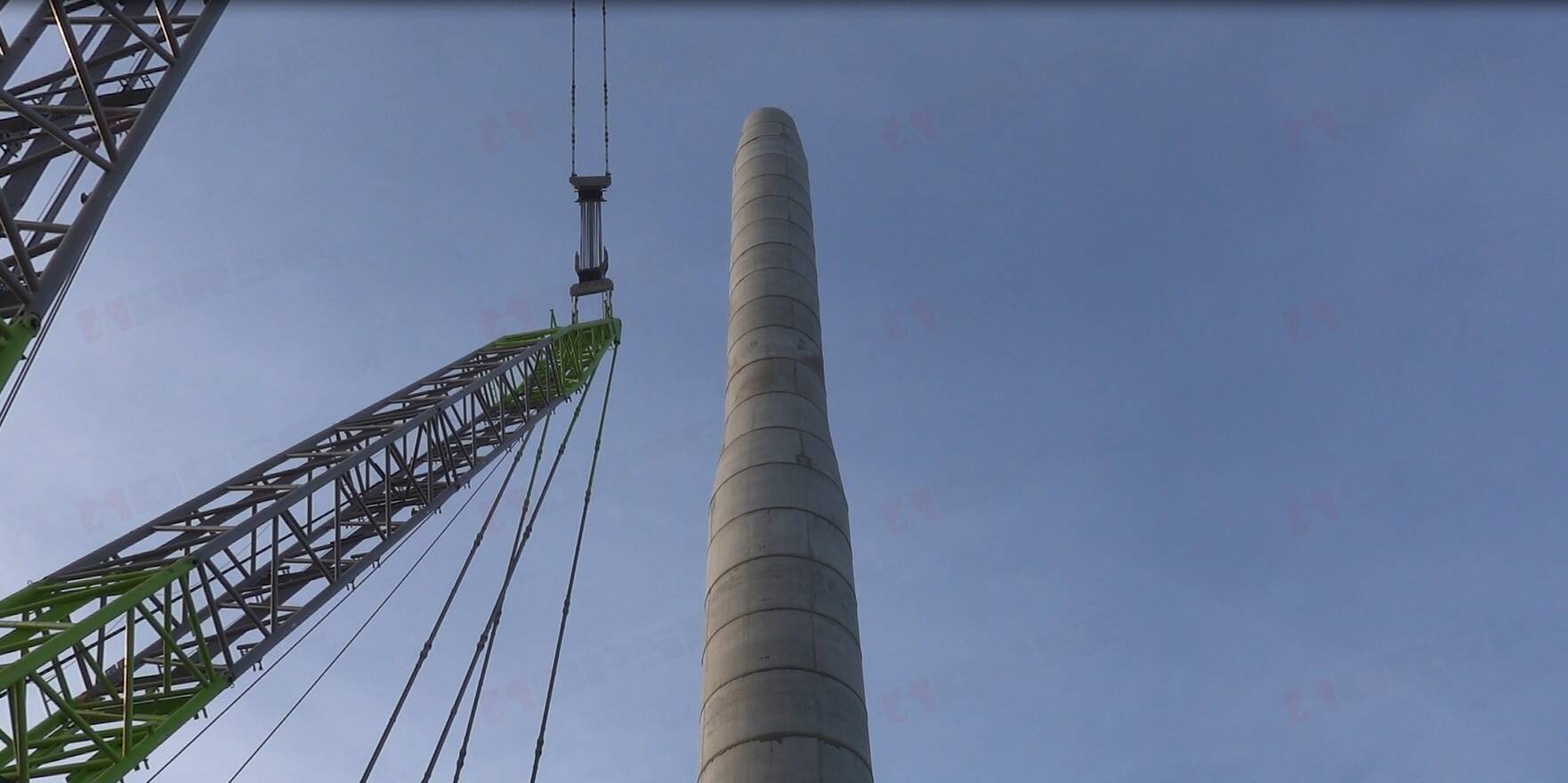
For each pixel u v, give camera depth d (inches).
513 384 1834.4
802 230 1177.4
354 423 1507.1
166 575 1093.1
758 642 768.9
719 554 853.2
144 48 1048.2
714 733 738.2
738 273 1128.2
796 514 854.5
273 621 1229.7
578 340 2140.7
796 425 934.4
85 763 1035.9
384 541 1425.9
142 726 1088.2
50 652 967.6
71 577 1143.0
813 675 750.5
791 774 697.0
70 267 912.3
